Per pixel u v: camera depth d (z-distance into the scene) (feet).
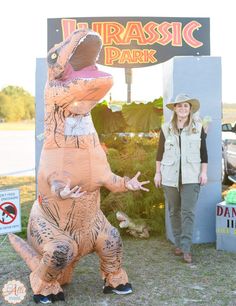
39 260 12.85
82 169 11.99
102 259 13.24
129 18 23.63
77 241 12.43
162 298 13.47
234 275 15.46
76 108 11.79
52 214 12.34
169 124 16.87
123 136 22.06
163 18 23.65
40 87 19.63
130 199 20.33
